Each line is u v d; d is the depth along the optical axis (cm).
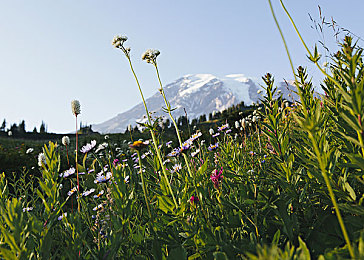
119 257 160
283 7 119
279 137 182
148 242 181
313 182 172
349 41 107
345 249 112
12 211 133
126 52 221
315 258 136
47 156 178
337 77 163
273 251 79
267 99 189
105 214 195
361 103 96
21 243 131
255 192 177
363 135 99
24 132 4500
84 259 144
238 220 171
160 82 226
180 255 139
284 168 174
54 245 203
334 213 156
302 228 154
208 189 218
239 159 248
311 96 178
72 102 238
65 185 373
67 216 204
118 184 166
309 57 115
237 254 146
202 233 158
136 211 216
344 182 140
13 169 612
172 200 178
